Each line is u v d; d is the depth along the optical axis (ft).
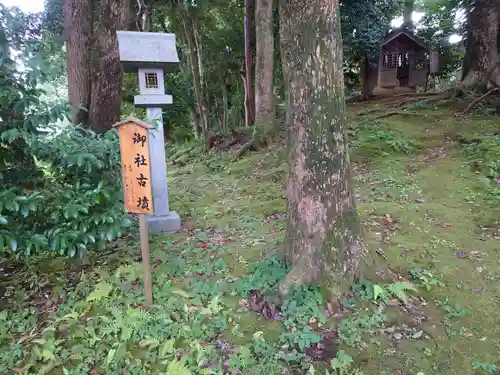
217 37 47.85
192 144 43.93
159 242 15.47
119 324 9.43
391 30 43.21
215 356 8.45
